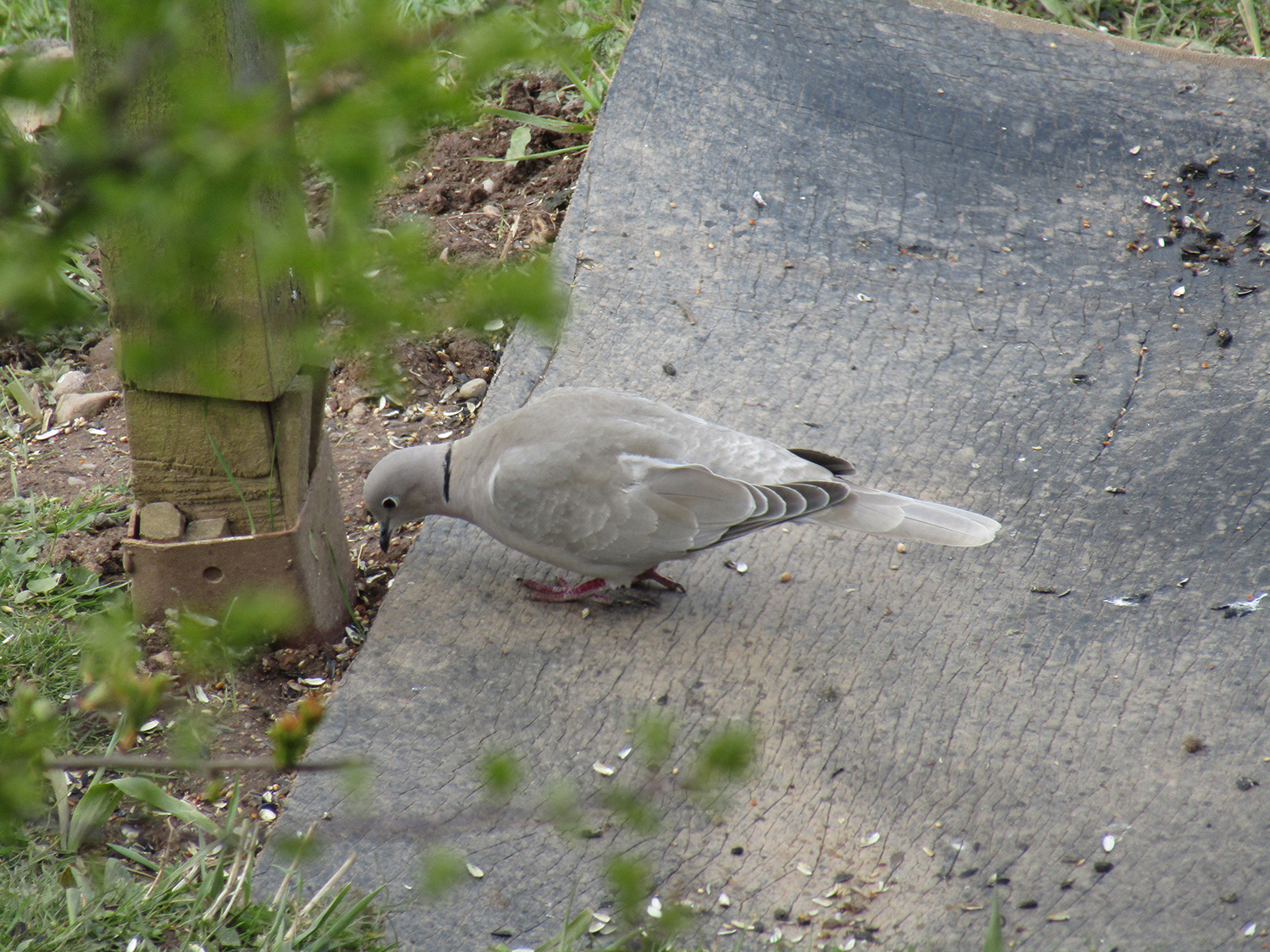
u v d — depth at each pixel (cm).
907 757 760
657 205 1264
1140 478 979
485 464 848
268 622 398
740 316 1152
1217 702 788
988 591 887
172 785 747
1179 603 866
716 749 374
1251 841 695
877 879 686
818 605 879
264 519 801
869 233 1252
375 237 310
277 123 287
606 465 813
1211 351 1116
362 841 706
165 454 777
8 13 1500
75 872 669
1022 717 786
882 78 1429
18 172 299
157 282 303
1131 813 718
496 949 638
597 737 777
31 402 1107
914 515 806
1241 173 1325
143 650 823
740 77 1409
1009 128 1381
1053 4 1639
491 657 838
